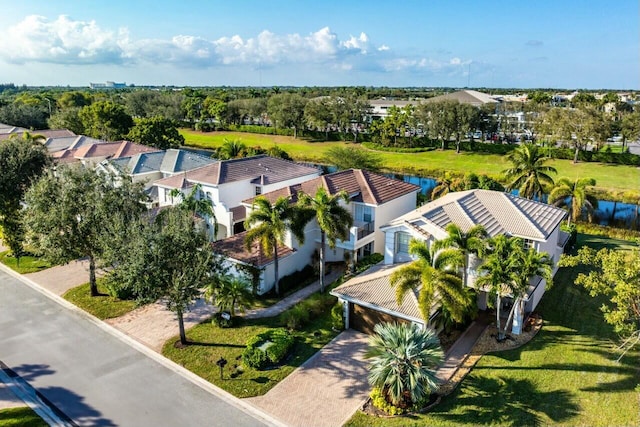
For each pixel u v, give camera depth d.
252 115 131.25
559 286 32.28
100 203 29.48
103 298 31.33
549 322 27.62
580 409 20.08
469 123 91.62
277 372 23.16
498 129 101.12
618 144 97.31
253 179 46.03
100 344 25.86
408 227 29.28
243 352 24.02
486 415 19.83
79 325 27.95
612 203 60.09
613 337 25.77
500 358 23.97
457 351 24.70
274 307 30.25
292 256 34.00
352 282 28.22
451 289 22.75
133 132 80.06
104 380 22.61
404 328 21.20
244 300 27.53
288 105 116.25
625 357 23.81
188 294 23.70
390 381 19.80
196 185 40.78
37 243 31.08
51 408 20.55
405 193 40.03
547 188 56.81
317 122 112.31
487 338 25.91
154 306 30.22
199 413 20.23
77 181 30.64
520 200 34.75
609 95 127.12
